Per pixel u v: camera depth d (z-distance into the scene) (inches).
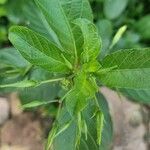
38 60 12.5
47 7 13.4
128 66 12.4
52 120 28.3
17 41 12.2
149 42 31.1
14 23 29.1
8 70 17.0
